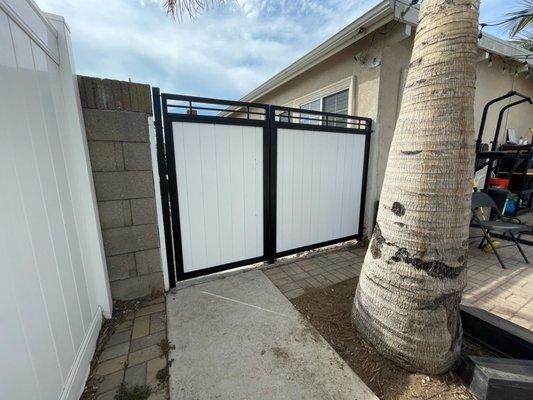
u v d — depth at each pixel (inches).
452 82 52.6
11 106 40.8
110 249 83.6
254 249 116.0
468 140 54.8
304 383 58.0
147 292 91.7
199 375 59.9
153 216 88.3
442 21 52.6
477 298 92.4
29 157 45.4
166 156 91.0
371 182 142.1
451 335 59.1
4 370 34.3
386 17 110.0
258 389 56.6
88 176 70.8
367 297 69.5
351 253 134.6
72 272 60.3
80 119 69.1
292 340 71.1
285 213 121.7
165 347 68.3
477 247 143.2
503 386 50.6
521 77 226.8
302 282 103.7
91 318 70.2
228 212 106.4
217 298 91.9
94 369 62.1
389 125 139.5
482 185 199.9
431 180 55.7
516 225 125.6
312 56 151.5
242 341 70.8
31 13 48.8
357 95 145.3
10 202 38.6
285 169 117.0
